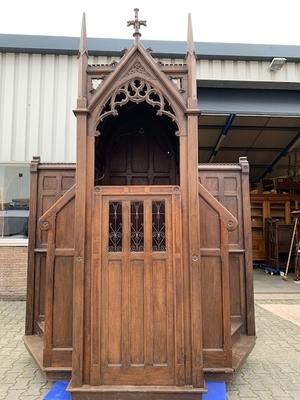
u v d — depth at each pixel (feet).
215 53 24.76
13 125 22.97
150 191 9.59
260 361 12.57
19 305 21.25
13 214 22.90
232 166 14.98
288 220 38.42
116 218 9.61
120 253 9.43
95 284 9.30
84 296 9.22
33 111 23.12
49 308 10.05
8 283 22.57
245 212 14.62
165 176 13.87
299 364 12.30
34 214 14.30
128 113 13.39
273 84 25.53
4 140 22.85
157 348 9.13
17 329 16.43
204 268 9.88
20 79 23.32
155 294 9.30
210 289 9.83
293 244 33.71
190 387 8.85
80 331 9.05
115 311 9.25
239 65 25.23
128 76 9.70
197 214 9.37
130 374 9.03
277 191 39.29
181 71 9.85
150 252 9.43
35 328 13.34
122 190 9.60
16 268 22.65
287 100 26.61
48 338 10.03
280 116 26.58
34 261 13.84
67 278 10.12
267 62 25.35
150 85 9.70
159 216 9.56
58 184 14.69
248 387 10.36
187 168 9.56
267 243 37.68
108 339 9.16
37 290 13.61
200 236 9.96
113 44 24.09
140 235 9.56
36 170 14.66
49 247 10.11
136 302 9.29
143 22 9.84
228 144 33.50
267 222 37.78
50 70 23.54
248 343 12.30
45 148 22.91
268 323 17.81
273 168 38.78
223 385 9.71
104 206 9.57
